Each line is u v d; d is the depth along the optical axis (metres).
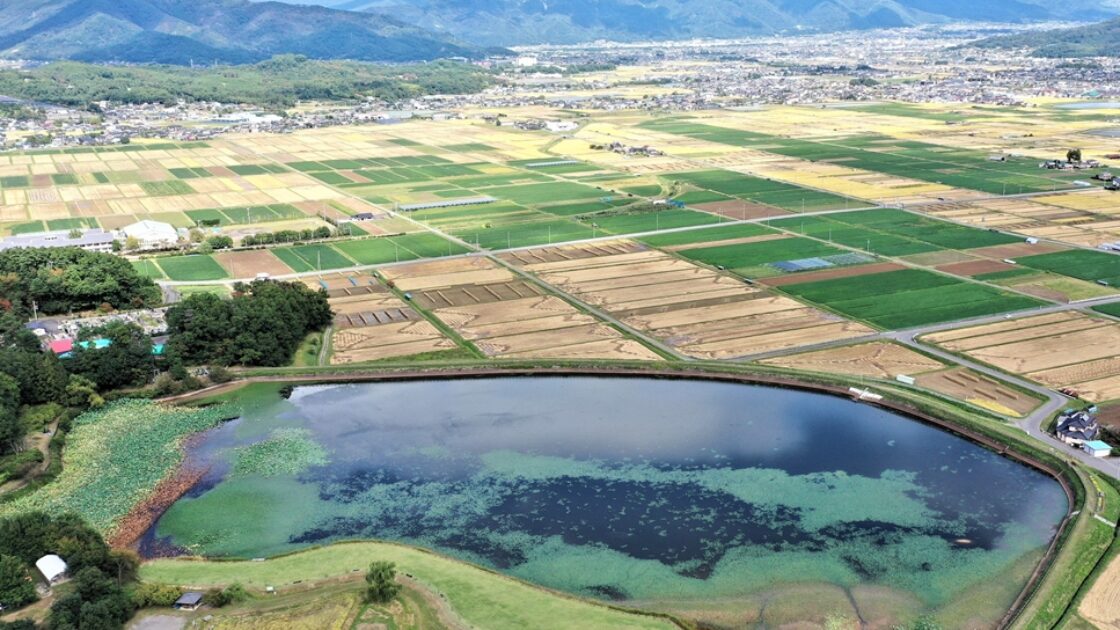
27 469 166.88
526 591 133.38
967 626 126.19
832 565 140.50
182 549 145.75
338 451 179.12
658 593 134.38
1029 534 148.00
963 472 168.00
